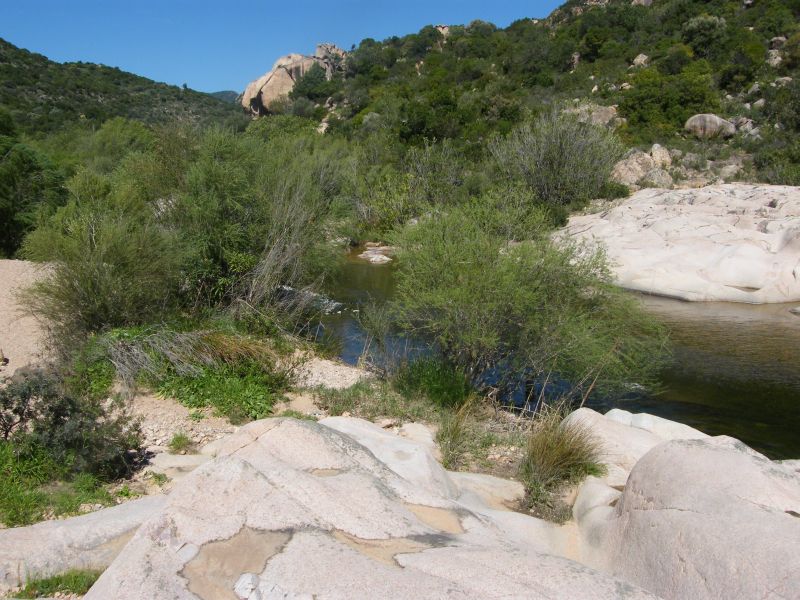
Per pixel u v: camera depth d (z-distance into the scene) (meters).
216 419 7.49
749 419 8.92
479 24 70.12
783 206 18.75
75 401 5.69
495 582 2.70
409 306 9.28
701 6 49.59
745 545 3.03
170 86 71.38
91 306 9.34
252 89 69.88
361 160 28.81
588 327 9.02
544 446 5.80
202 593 2.71
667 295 16.20
